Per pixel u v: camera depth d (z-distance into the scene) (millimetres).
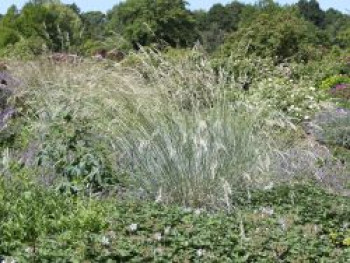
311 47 23688
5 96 11062
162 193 7020
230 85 7980
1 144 9617
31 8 28000
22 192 6621
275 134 8453
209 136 7035
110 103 7523
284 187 7480
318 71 22047
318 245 5680
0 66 14648
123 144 7250
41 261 5148
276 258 5336
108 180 7293
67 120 7734
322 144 11891
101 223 6082
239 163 7078
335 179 8797
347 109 13594
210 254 5332
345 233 6168
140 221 6141
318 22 55438
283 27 22797
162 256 5234
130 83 7773
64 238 5680
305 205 6871
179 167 6961
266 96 13656
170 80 7586
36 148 8359
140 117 7258
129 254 5250
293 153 8695
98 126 7613
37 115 10133
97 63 10570
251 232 5922
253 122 7410
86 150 7328
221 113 7309
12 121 10469
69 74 10172
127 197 7082
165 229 5875
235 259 5234
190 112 7309
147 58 7902
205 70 7879
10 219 5980
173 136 7035
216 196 6957
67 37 12508
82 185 7051
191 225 6008
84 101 8039
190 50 8984
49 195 6699
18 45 19172
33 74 11469
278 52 22812
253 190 7293
